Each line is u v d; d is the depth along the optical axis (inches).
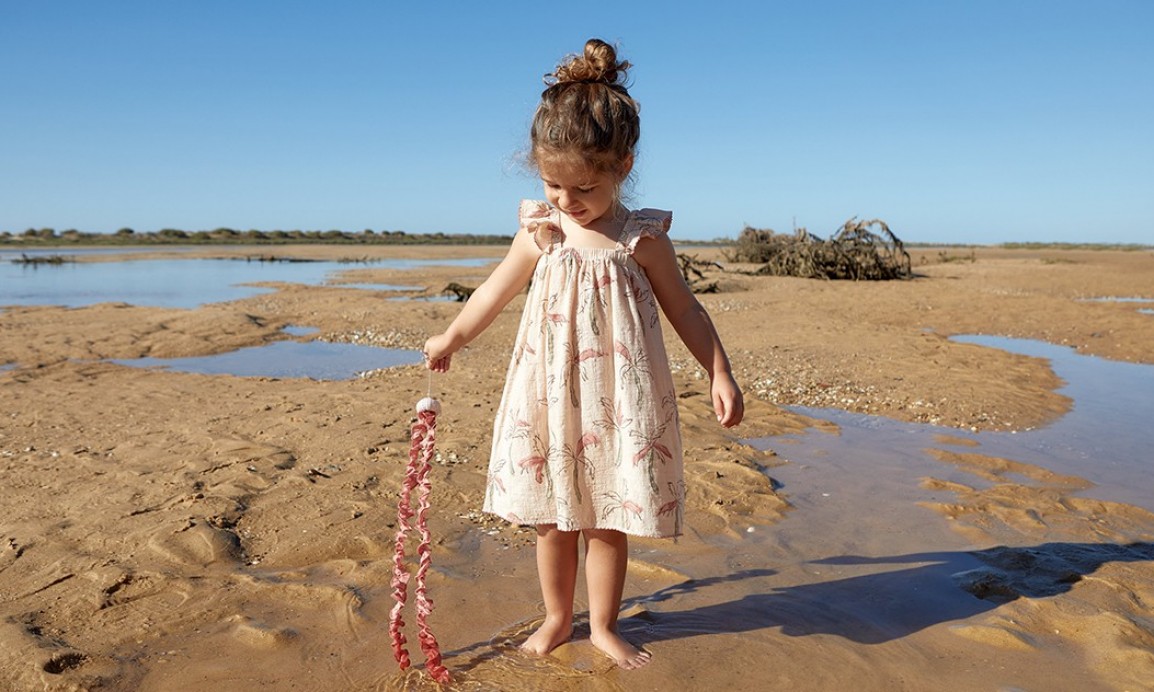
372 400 252.1
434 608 115.0
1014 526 150.2
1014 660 101.5
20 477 173.0
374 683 95.1
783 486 174.4
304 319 526.0
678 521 99.7
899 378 304.0
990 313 545.6
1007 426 235.3
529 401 101.3
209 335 437.4
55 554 130.4
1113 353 388.8
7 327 460.8
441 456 187.6
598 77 96.3
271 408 242.8
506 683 95.2
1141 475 186.1
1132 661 100.1
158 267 1261.1
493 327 456.1
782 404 265.1
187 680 95.3
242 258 1589.6
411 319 522.6
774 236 1178.6
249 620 109.8
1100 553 136.3
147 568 124.8
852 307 583.2
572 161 93.6
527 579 126.1
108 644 103.2
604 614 102.7
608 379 99.3
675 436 101.0
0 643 101.3
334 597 117.1
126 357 377.1
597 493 99.0
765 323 481.1
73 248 2114.9
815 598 119.6
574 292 100.0
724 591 122.5
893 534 146.3
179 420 229.6
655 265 103.4
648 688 94.6
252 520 147.6
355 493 161.6
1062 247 3216.0
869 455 200.7
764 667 99.4
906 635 108.2
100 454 191.9
